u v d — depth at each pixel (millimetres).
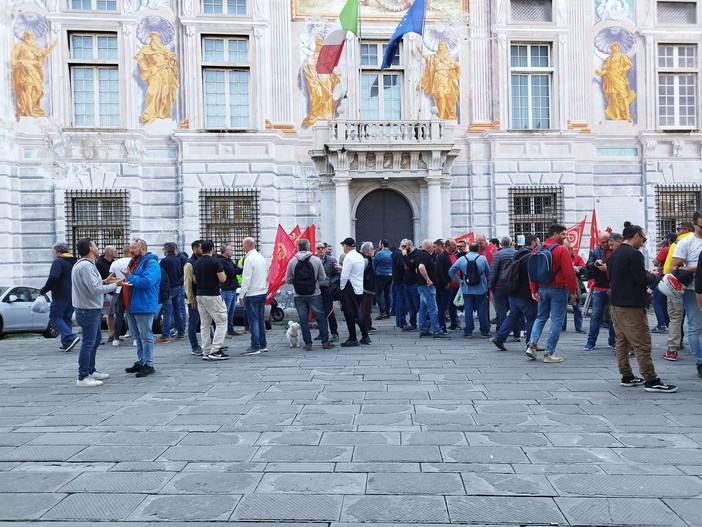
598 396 7016
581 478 4480
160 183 18375
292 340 11422
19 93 17688
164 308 12609
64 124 17922
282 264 12562
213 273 10008
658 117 19859
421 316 12391
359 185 18703
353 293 11203
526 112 19688
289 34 18750
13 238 17641
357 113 19062
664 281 8453
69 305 11758
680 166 19797
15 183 17688
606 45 19562
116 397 7363
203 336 10203
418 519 3844
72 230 18078
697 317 8070
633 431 5613
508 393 7203
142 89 18203
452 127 18203
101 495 4273
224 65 18531
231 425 5969
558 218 19453
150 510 4020
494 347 10898
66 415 6473
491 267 11812
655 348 10656
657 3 19828
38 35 17766
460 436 5508
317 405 6723
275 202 18578
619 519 3818
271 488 4355
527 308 10359
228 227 18625
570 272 9031
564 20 19375
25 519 3914
